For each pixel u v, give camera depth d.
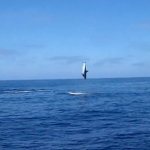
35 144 29.66
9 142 30.59
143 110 57.91
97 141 30.58
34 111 59.88
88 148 27.95
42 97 100.56
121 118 46.75
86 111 58.03
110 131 35.69
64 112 57.09
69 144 29.50
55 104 75.00
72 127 38.97
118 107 64.69
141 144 29.02
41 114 54.31
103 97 95.88
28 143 30.08
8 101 86.19
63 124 41.59
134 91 128.12
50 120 45.84
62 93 120.62
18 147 28.61
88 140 31.08
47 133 35.03
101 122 42.88
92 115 51.28
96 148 27.92
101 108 63.31
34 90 144.62
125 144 29.16
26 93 123.56
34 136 33.38
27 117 50.09
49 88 168.12
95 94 110.06
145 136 32.41
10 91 137.50
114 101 80.50
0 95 112.81
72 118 47.78
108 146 28.55
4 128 38.72
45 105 72.81
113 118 46.91
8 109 64.69
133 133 34.19
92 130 36.56
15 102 82.62
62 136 33.22
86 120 45.16
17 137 32.91
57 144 29.56
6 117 50.41
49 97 99.94
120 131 35.56
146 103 73.31
